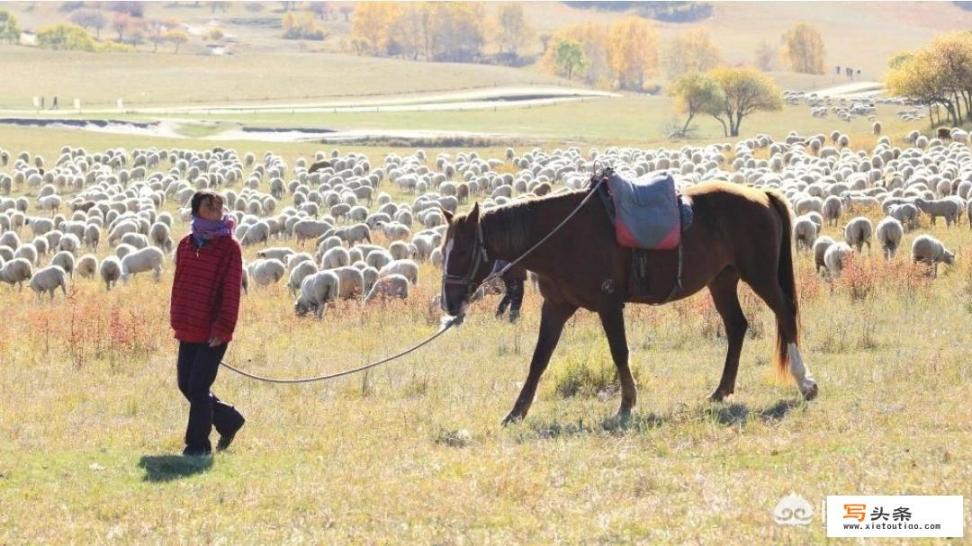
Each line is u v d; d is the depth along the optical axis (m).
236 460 10.16
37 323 19.84
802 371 12.09
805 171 45.06
